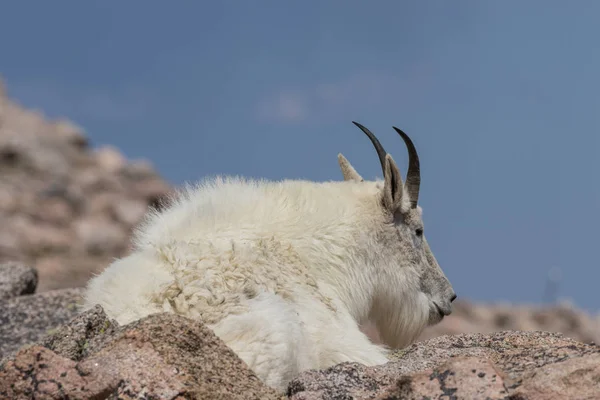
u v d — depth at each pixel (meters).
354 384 15.29
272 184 23.69
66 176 120.31
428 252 26.47
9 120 136.12
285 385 17.52
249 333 17.59
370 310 25.09
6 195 106.00
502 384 13.38
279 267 20.83
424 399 13.38
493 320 77.25
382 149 25.33
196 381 14.08
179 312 18.17
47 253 91.38
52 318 29.83
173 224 21.62
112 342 14.71
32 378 14.10
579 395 13.23
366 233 23.78
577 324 78.19
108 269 20.02
